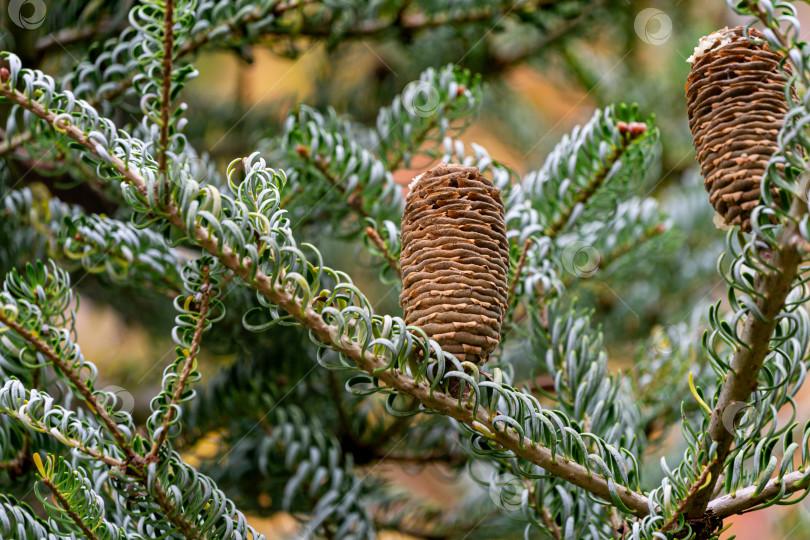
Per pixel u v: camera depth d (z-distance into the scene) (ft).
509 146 5.78
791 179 2.17
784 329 2.41
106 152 2.34
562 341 2.70
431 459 3.52
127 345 4.64
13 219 3.02
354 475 3.23
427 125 3.02
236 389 3.27
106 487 2.58
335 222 2.99
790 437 2.31
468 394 2.31
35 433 2.68
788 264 2.18
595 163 2.85
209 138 4.30
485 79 4.66
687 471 2.33
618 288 4.06
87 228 2.83
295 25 3.52
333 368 2.30
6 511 2.51
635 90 5.42
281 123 4.35
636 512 2.35
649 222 3.55
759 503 2.31
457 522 3.84
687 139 5.47
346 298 2.32
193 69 2.47
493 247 2.32
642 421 2.93
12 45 3.16
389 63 4.81
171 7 2.42
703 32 5.25
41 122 2.68
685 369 3.11
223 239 2.31
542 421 2.31
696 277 4.40
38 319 2.47
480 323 2.29
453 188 2.33
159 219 2.35
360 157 2.90
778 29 2.17
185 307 2.42
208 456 3.32
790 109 2.16
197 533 2.39
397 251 2.73
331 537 3.12
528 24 3.94
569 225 2.88
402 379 2.29
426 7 3.72
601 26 4.49
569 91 5.54
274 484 3.30
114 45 3.02
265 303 2.30
